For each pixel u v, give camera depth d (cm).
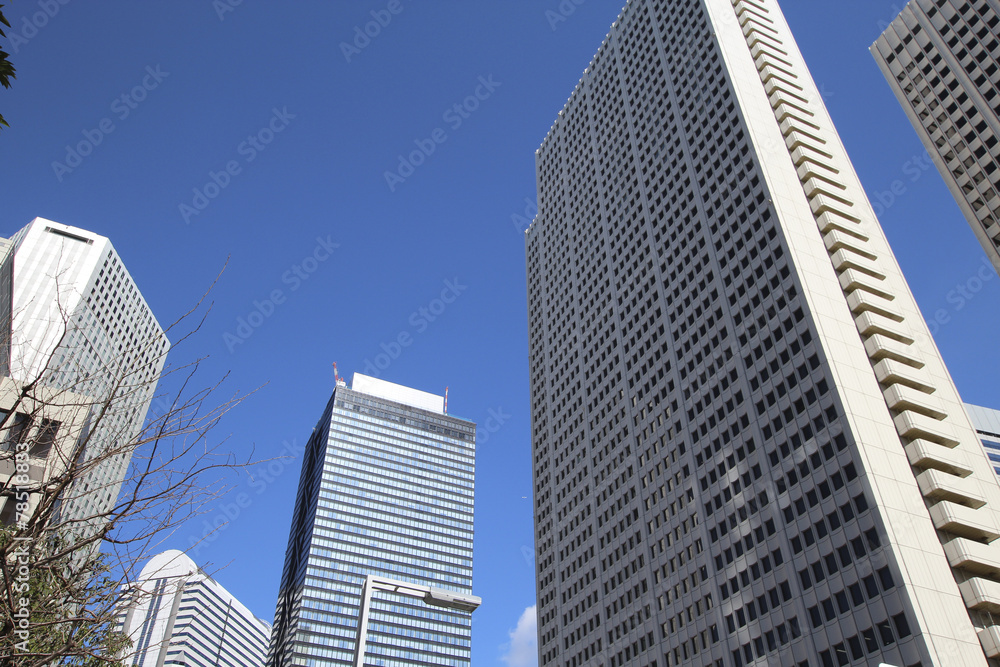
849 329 7238
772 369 7388
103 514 1208
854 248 8031
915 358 7125
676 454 8281
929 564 5556
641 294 10050
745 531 6950
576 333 11494
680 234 9656
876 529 5725
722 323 8306
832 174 8838
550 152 14662
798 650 5931
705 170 9594
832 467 6322
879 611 5438
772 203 8169
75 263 13512
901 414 6512
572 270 12300
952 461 6262
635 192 11100
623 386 9731
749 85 9719
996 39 10694
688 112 10412
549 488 10919
